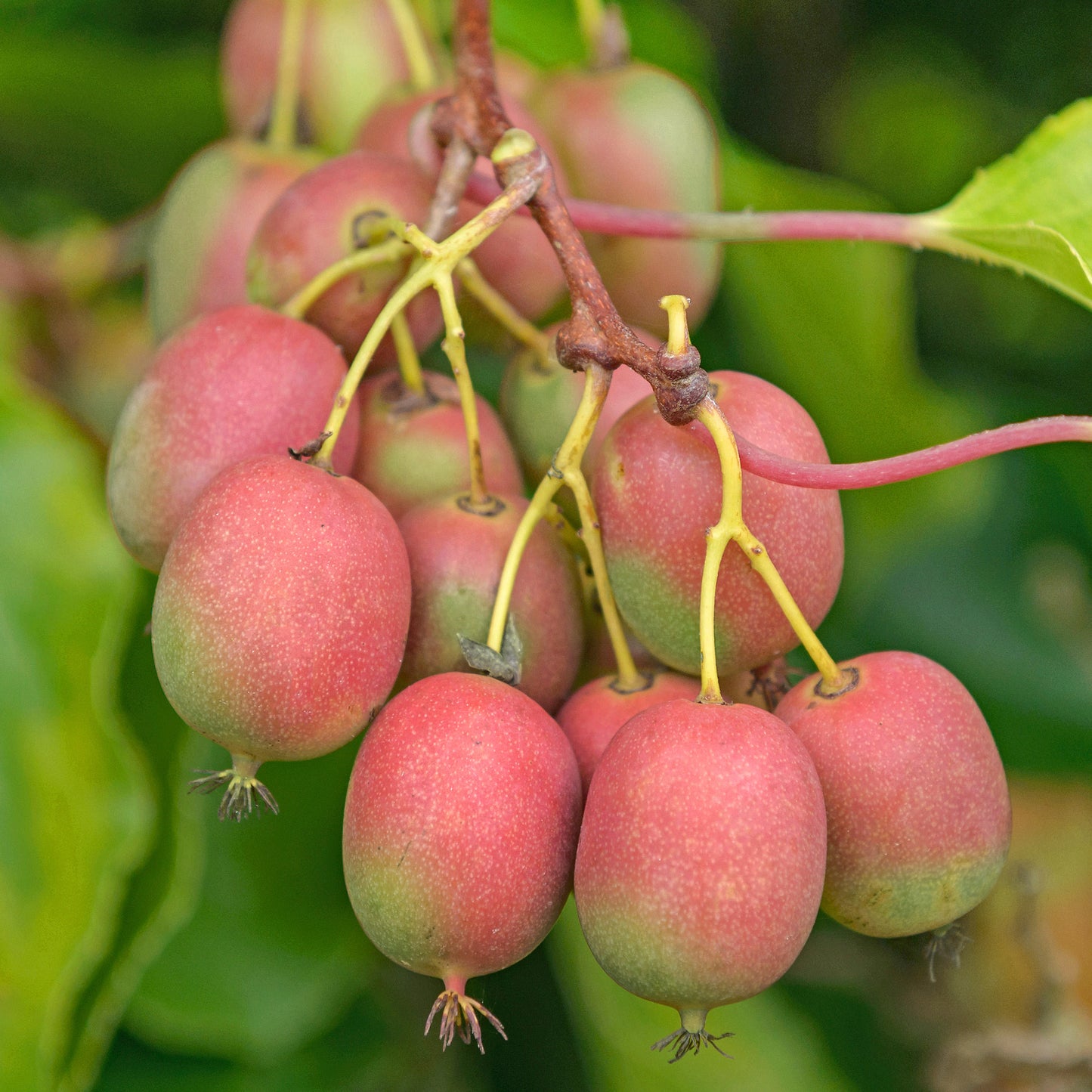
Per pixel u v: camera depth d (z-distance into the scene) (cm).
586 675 32
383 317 29
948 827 29
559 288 33
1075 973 49
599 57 35
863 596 43
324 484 29
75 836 33
